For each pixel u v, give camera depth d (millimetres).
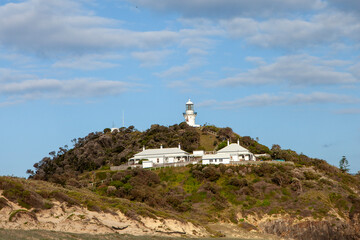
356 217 188375
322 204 192125
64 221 127625
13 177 149000
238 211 189625
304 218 185250
